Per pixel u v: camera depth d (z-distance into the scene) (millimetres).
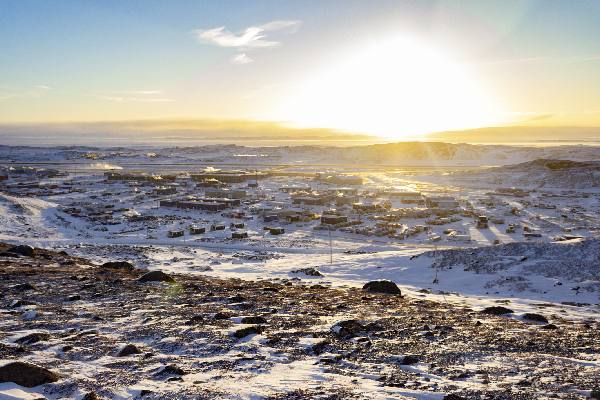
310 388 11578
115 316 21031
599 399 11281
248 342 16641
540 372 13781
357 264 62125
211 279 41594
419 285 50406
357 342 17125
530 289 45844
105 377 12422
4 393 10461
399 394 11352
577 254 53469
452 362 14922
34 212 113625
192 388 11438
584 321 28297
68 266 44281
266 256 75812
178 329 18156
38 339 16344
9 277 32500
